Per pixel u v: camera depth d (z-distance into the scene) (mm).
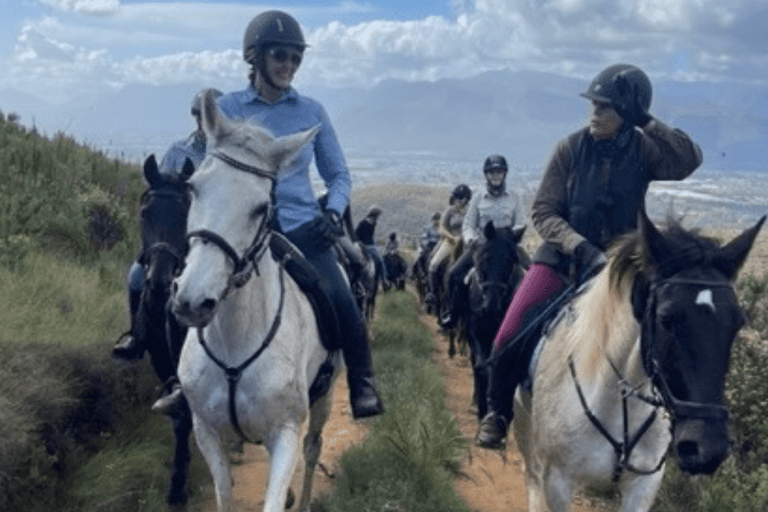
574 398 3686
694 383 2826
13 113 16109
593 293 3666
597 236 4035
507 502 6219
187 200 4656
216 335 3809
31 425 4512
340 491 5652
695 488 5547
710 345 2822
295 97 4508
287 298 4109
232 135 3574
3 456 4305
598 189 4004
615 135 4000
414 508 5449
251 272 3510
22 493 4383
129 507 4922
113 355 4949
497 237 7871
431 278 12609
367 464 6000
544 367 3959
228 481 3949
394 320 15227
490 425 4422
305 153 4445
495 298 7652
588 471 3697
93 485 4789
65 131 15961
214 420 3918
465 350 12461
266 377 3826
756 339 6676
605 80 3889
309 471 5246
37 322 6445
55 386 4957
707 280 2910
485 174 8867
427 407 7676
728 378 6199
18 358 5047
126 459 5133
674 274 2977
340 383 10227
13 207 9195
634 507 3648
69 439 4922
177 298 3227
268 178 3553
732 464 5770
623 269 3377
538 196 4191
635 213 3994
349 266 5555
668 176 3969
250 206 3432
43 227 9531
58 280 7898
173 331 4605
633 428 3539
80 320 6895
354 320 4602
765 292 6938
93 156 14461
